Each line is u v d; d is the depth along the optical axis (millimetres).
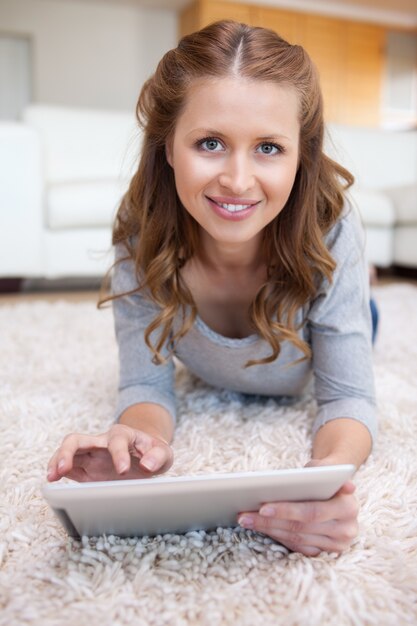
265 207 730
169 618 546
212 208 727
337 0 7141
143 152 857
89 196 2824
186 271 939
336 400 908
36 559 642
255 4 6891
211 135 691
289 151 715
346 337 915
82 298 2746
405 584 588
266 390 1095
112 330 1904
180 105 722
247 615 549
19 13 6664
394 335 1806
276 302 905
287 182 724
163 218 888
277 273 908
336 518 607
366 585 593
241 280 938
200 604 570
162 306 918
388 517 731
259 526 637
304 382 1075
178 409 1124
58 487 536
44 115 3385
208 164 704
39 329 1901
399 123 8031
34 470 864
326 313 915
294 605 562
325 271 869
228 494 571
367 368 920
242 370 1005
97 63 7027
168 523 651
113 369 1446
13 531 688
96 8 6922
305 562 630
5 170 2705
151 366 990
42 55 6820
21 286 2986
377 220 3344
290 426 1020
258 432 1005
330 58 7395
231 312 983
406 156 4184
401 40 7883
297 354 969
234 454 917
